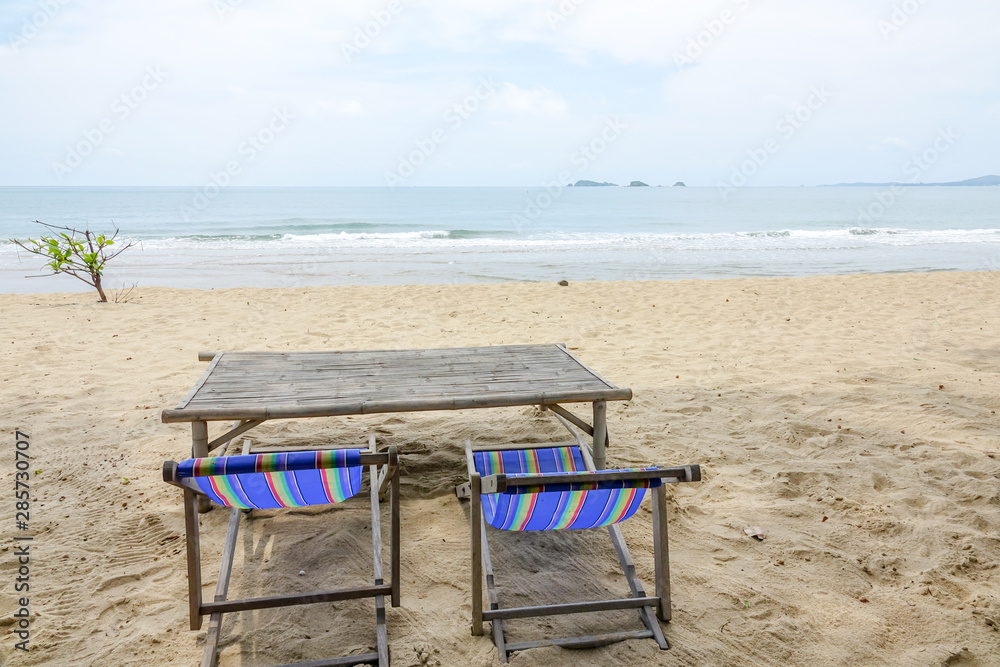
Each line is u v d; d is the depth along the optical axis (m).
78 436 4.71
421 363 4.22
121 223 33.09
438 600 2.88
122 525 3.49
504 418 5.15
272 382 3.76
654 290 11.71
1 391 5.68
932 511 3.64
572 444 3.77
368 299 10.73
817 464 4.27
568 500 2.49
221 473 2.26
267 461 2.30
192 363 6.70
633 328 8.48
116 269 16.06
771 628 2.69
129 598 2.86
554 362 4.26
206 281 14.35
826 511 3.68
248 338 7.82
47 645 2.56
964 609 2.79
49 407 5.30
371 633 2.65
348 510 3.69
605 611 2.82
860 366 6.53
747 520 3.58
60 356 6.89
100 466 4.22
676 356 7.07
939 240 24.55
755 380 6.12
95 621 2.72
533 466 3.54
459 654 2.53
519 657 2.50
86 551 3.24
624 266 16.88
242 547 3.30
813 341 7.69
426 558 3.22
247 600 2.48
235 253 19.56
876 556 3.22
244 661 2.48
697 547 3.32
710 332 8.25
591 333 8.17
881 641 2.61
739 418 5.14
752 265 17.12
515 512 2.57
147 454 4.42
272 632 2.64
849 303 10.25
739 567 3.13
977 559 3.16
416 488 3.96
